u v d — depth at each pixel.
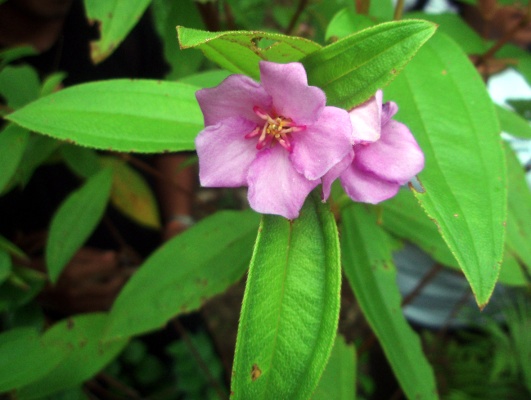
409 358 0.24
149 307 0.26
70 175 0.42
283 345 0.17
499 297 0.52
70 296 0.35
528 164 0.34
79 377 0.27
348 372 0.25
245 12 0.36
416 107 0.19
